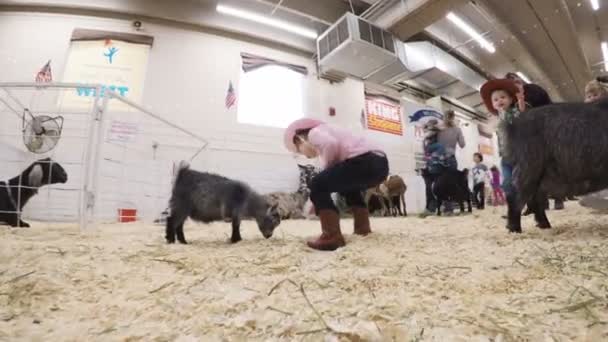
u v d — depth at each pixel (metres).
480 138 14.71
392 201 7.86
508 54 10.33
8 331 0.89
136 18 7.76
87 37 7.33
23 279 1.29
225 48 8.36
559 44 10.02
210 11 8.11
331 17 8.36
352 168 2.25
